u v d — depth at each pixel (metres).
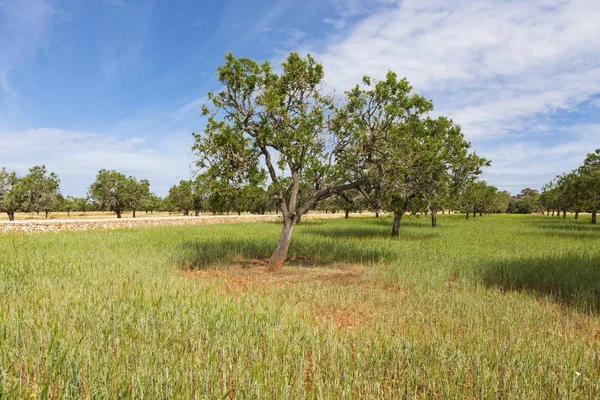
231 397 4.46
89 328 5.84
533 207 115.25
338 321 7.59
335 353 5.29
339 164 14.71
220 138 13.50
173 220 39.72
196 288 9.51
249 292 9.61
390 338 5.98
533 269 12.59
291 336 5.95
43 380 4.43
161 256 15.29
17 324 5.54
